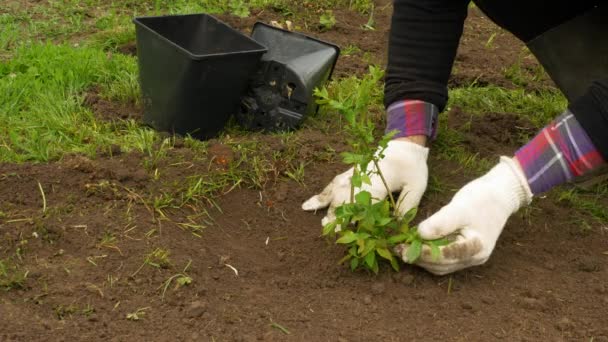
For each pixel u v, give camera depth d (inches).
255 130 99.5
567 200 93.0
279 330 78.0
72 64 107.1
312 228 87.7
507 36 128.0
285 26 124.2
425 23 86.5
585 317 80.8
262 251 85.6
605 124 78.9
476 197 81.1
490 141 100.8
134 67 108.5
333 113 102.3
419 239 80.5
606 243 88.7
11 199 87.3
